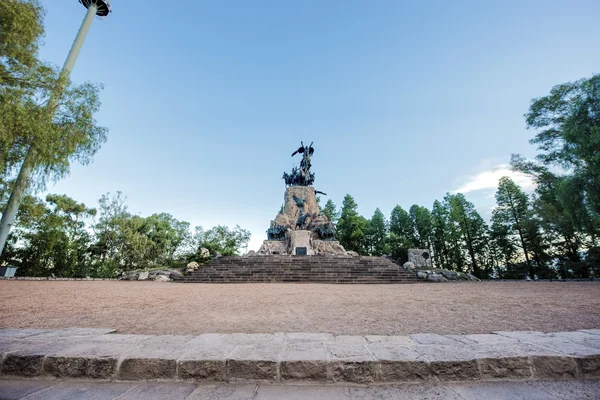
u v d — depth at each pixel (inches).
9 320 264.2
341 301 396.2
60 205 1389.0
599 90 762.8
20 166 482.0
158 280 861.8
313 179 1823.3
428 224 2202.3
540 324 240.7
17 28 434.0
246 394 119.1
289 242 1453.0
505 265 1852.9
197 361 134.2
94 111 550.3
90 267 1321.4
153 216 1951.3
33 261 1291.8
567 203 845.8
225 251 1738.4
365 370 131.0
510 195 1782.7
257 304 368.8
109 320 263.4
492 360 135.6
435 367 132.5
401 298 426.0
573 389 123.0
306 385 128.0
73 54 807.7
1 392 121.1
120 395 118.6
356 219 2210.9
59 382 132.1
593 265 1277.1
